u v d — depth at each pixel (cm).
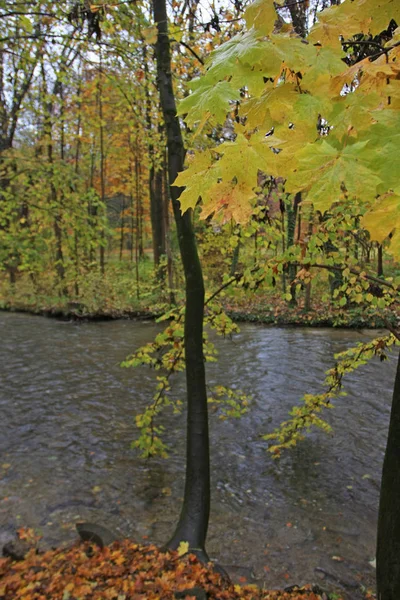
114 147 1803
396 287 350
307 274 364
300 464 494
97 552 315
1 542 349
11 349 1032
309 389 732
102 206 692
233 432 581
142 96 695
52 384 775
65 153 1889
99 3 421
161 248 1652
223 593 266
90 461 498
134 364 423
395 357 891
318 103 108
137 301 1575
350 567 329
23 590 262
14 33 599
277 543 358
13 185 719
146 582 267
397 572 186
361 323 1162
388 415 615
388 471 192
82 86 786
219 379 801
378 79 113
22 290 1661
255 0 112
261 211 364
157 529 374
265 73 109
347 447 530
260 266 374
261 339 1100
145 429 446
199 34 464
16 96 848
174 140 324
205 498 325
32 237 735
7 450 521
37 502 412
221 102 108
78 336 1188
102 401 693
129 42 543
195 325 327
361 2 115
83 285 1529
